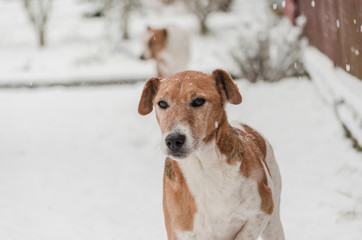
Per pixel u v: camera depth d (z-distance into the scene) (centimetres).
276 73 1123
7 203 640
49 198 654
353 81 765
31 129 948
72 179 714
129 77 1274
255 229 334
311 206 543
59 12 2292
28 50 1755
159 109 314
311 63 1020
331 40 923
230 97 326
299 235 482
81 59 1512
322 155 680
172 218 332
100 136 877
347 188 568
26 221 578
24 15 2327
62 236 532
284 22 1476
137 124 916
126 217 581
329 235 472
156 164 746
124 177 708
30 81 1298
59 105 1085
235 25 1841
